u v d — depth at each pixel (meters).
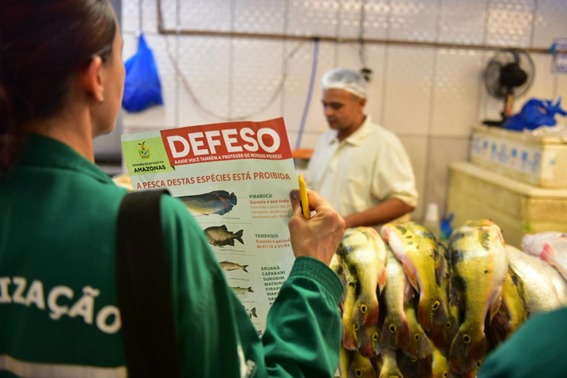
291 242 0.82
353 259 1.21
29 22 0.56
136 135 0.90
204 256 0.63
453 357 1.19
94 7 0.60
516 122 2.65
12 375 0.60
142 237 0.58
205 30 2.85
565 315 0.54
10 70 0.57
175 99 2.91
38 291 0.58
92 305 0.58
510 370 0.52
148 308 0.57
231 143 0.89
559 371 0.49
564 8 2.94
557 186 2.28
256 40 2.88
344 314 1.15
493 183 2.50
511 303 1.19
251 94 2.94
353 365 1.19
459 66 2.97
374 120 3.00
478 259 1.19
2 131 0.58
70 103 0.61
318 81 2.94
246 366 0.67
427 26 2.92
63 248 0.58
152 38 2.85
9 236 0.60
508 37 2.95
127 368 0.59
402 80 2.96
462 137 3.04
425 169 3.06
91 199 0.60
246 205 0.91
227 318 0.65
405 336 1.17
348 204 2.52
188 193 0.91
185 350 0.61
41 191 0.60
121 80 0.67
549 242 1.42
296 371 0.70
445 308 1.19
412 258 1.20
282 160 0.89
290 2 2.86
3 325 0.60
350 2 2.87
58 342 0.59
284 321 0.73
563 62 2.98
